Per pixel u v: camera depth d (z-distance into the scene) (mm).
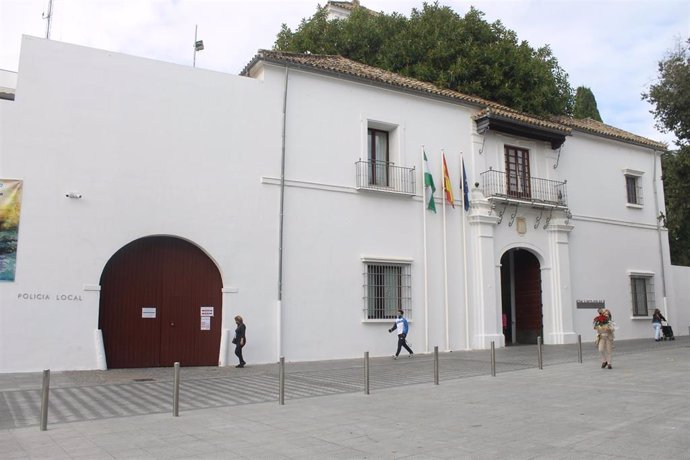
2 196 13438
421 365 15227
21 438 7199
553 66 30562
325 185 17625
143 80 15320
